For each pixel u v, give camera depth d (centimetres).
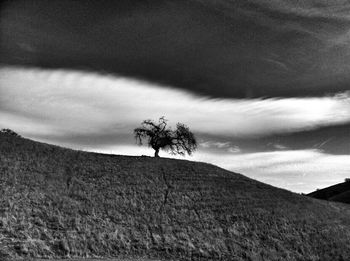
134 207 4438
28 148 5744
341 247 4247
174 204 4728
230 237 4069
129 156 6612
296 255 3897
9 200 3856
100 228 3712
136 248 3497
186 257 3491
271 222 4603
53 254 3070
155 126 7112
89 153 6438
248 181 6119
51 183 4653
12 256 2859
